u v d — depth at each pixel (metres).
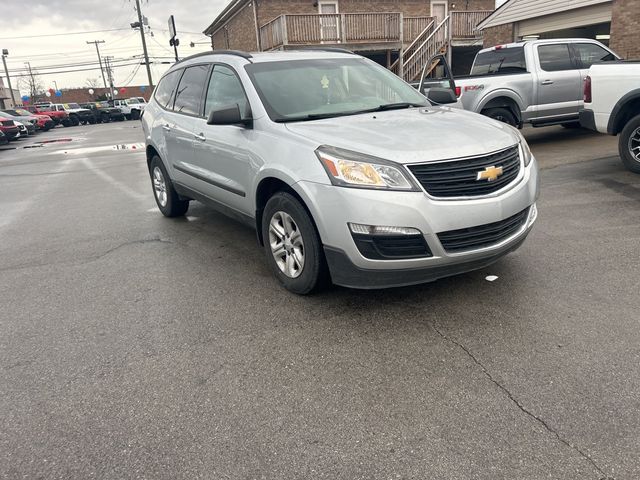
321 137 3.46
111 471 2.21
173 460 2.25
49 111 39.44
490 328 3.21
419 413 2.47
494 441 2.26
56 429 2.50
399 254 3.12
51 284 4.38
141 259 4.89
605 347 2.93
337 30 20.70
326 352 3.06
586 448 2.19
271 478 2.13
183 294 4.01
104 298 4.02
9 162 14.57
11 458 2.31
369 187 3.09
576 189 6.33
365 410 2.52
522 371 2.75
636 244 4.46
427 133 3.43
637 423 2.31
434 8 25.11
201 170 4.94
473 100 9.18
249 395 2.69
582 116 7.08
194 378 2.86
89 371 2.99
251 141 3.97
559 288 3.71
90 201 7.92
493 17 17.50
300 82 4.36
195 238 5.48
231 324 3.47
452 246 3.19
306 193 3.33
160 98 6.11
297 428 2.42
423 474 2.10
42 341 3.38
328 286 3.74
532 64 9.29
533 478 2.04
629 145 6.58
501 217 3.27
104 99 75.69
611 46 13.31
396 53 22.69
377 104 4.40
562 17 14.88
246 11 24.75
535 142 10.16
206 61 5.06
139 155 14.27
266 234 3.98
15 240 5.84
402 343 3.11
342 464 2.18
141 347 3.23
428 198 3.09
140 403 2.66
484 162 3.24
